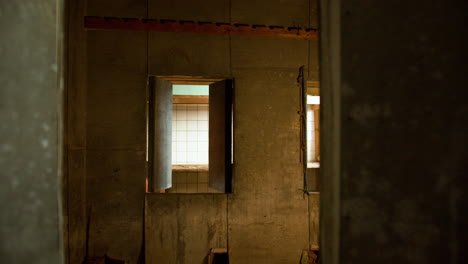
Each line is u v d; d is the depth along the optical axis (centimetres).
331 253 74
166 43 333
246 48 342
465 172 61
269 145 341
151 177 329
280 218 340
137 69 329
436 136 63
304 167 345
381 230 67
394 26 68
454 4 63
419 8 66
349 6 71
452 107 62
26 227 62
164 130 353
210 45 338
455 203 61
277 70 346
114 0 328
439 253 62
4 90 59
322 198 79
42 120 64
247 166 337
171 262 326
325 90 77
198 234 330
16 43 61
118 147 324
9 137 60
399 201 66
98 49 324
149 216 324
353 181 70
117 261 319
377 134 68
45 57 65
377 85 68
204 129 593
